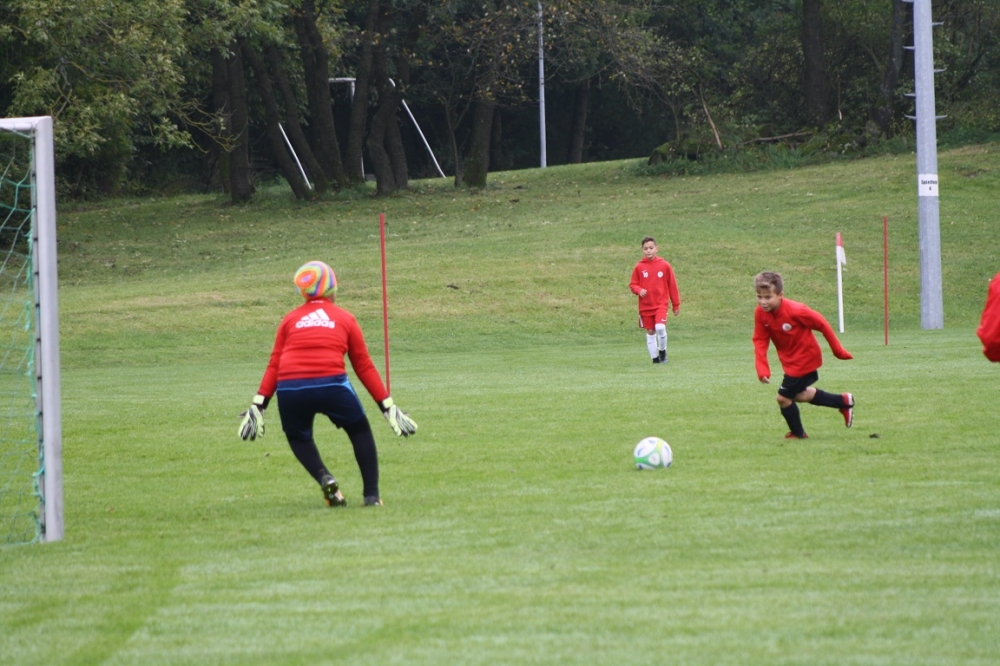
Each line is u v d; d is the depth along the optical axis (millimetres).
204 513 18734
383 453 24109
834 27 115688
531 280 67375
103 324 56938
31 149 17828
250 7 81438
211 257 80688
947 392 30656
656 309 43344
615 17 106875
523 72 152625
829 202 86188
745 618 11430
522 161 173375
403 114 162625
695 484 19297
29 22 69062
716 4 136625
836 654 10273
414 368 44719
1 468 24156
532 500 18453
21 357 47750
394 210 97625
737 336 57812
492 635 11156
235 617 12203
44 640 11641
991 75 109250
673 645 10641
